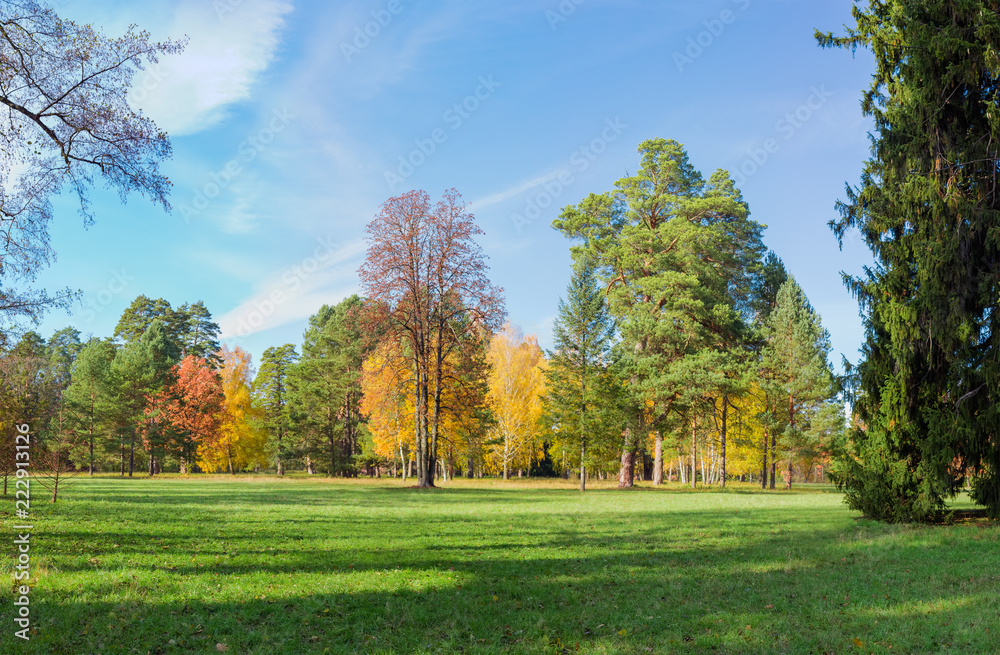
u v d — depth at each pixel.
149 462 70.25
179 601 8.19
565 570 10.89
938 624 7.26
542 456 69.19
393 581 9.62
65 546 12.25
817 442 47.97
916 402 17.92
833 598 8.77
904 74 18.31
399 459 67.81
